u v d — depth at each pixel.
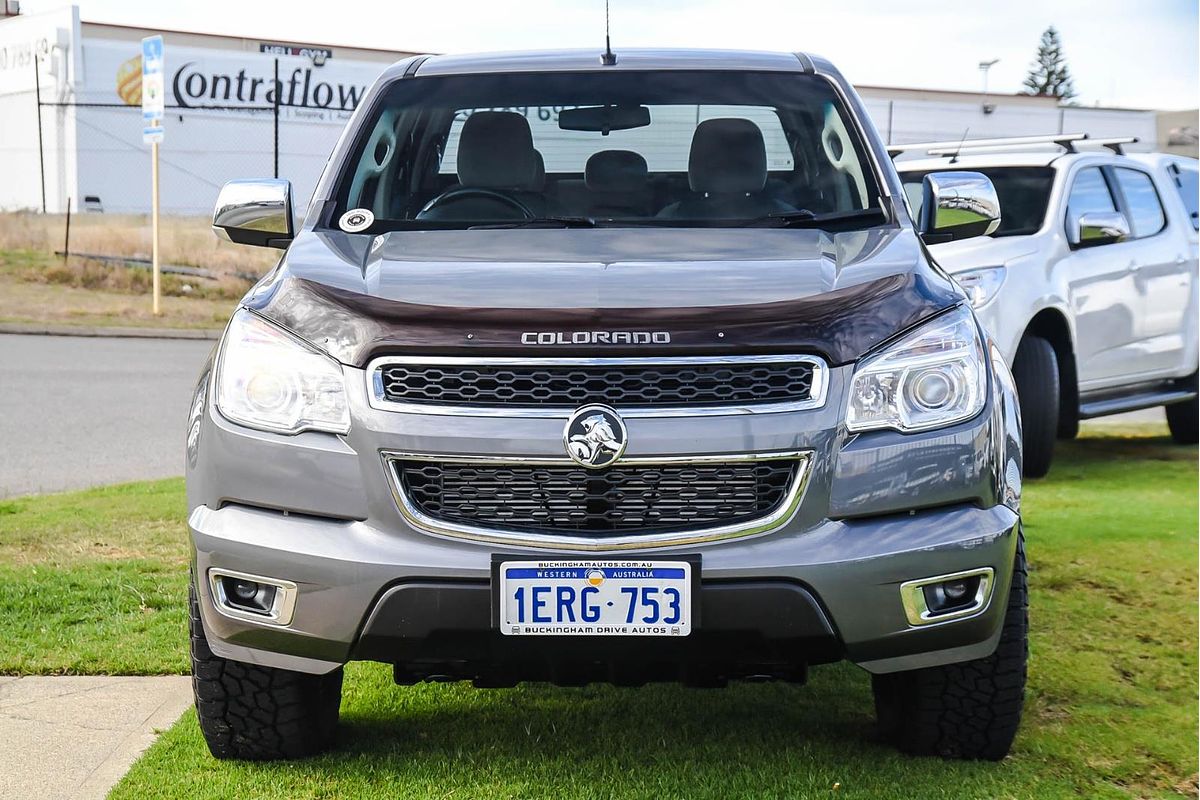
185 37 33.28
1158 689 3.79
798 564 2.70
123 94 31.16
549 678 2.94
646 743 3.33
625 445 2.69
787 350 2.74
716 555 2.70
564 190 3.76
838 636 2.74
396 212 3.69
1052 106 37.62
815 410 2.73
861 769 3.14
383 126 3.96
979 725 3.11
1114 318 7.75
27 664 3.88
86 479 6.88
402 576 2.71
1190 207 8.95
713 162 3.78
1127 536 5.72
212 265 20.36
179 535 5.56
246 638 2.85
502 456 2.70
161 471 7.15
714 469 2.73
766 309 2.80
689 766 3.16
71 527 5.66
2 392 9.95
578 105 3.95
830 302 2.84
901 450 2.77
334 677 3.27
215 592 2.86
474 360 2.72
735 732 3.42
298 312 2.90
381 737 3.36
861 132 3.91
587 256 3.13
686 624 2.70
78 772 3.12
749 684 3.85
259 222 3.68
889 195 3.66
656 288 2.88
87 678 3.81
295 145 32.62
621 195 3.73
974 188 3.80
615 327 2.74
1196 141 37.38
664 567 2.69
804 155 3.83
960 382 2.86
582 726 3.46
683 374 2.72
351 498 2.75
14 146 32.56
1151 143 37.75
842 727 3.47
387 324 2.79
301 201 32.88
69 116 30.92
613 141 3.85
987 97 37.56
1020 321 6.90
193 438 2.99
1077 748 3.31
